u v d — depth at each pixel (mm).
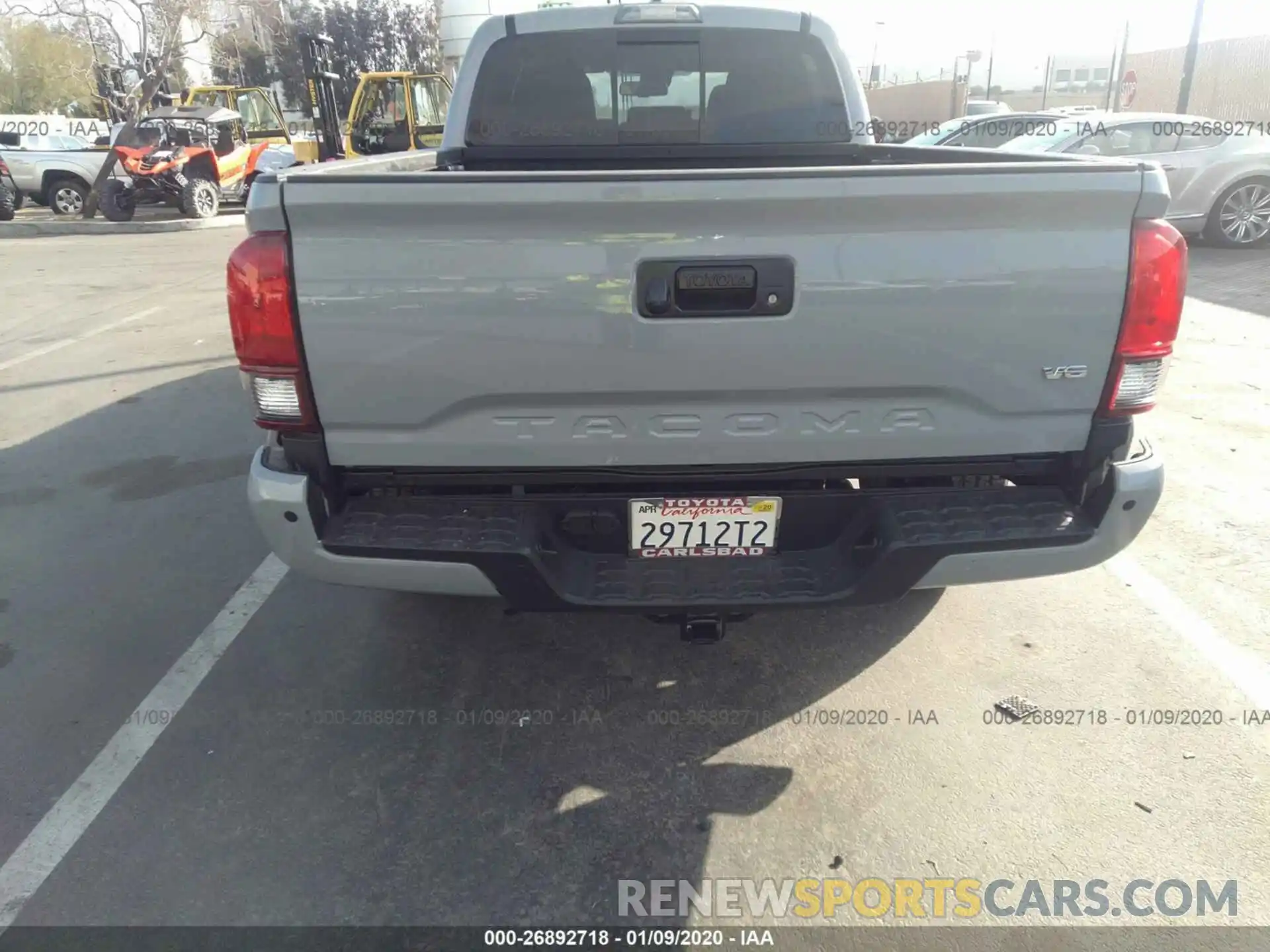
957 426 2211
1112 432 2236
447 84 16516
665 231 2006
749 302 2062
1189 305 8062
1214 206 10453
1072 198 2000
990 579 2293
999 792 2514
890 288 2055
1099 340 2123
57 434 5406
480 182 1945
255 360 2105
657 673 3066
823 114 4031
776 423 2199
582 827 2426
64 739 2773
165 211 18219
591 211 1978
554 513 2322
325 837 2400
